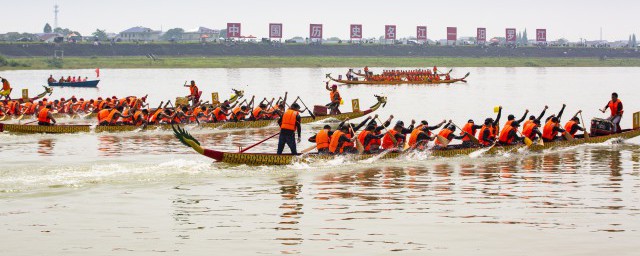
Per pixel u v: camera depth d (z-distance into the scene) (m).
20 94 92.81
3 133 41.50
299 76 150.62
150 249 17.16
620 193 23.66
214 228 19.06
